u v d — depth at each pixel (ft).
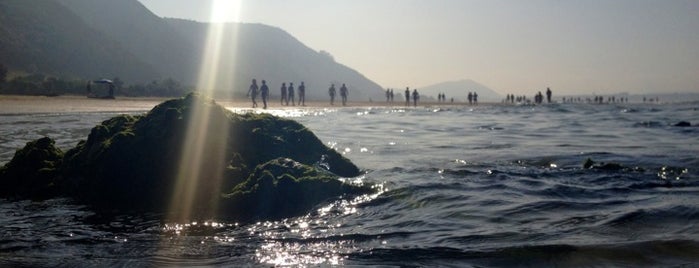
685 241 17.89
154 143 27.63
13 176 28.60
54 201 26.68
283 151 30.27
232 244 19.19
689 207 22.80
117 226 22.03
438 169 34.27
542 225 20.62
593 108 190.29
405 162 38.40
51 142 30.60
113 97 168.66
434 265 16.39
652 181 30.37
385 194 26.30
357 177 30.42
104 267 16.42
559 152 45.34
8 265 16.38
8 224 21.88
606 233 19.29
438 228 20.54
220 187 26.27
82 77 345.72
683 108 197.98
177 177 26.66
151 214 24.40
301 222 22.53
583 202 24.62
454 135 64.13
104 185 26.81
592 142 55.52
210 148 27.94
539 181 30.09
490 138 59.98
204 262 17.04
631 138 60.85
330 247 18.56
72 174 28.09
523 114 132.67
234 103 174.50
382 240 19.20
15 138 48.60
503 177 31.32
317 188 25.68
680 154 43.37
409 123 87.56
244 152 28.89
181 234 20.80
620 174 32.71
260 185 25.16
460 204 24.38
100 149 27.81
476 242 18.48
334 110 140.97
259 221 23.09
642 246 17.49
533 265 16.29
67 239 19.70
